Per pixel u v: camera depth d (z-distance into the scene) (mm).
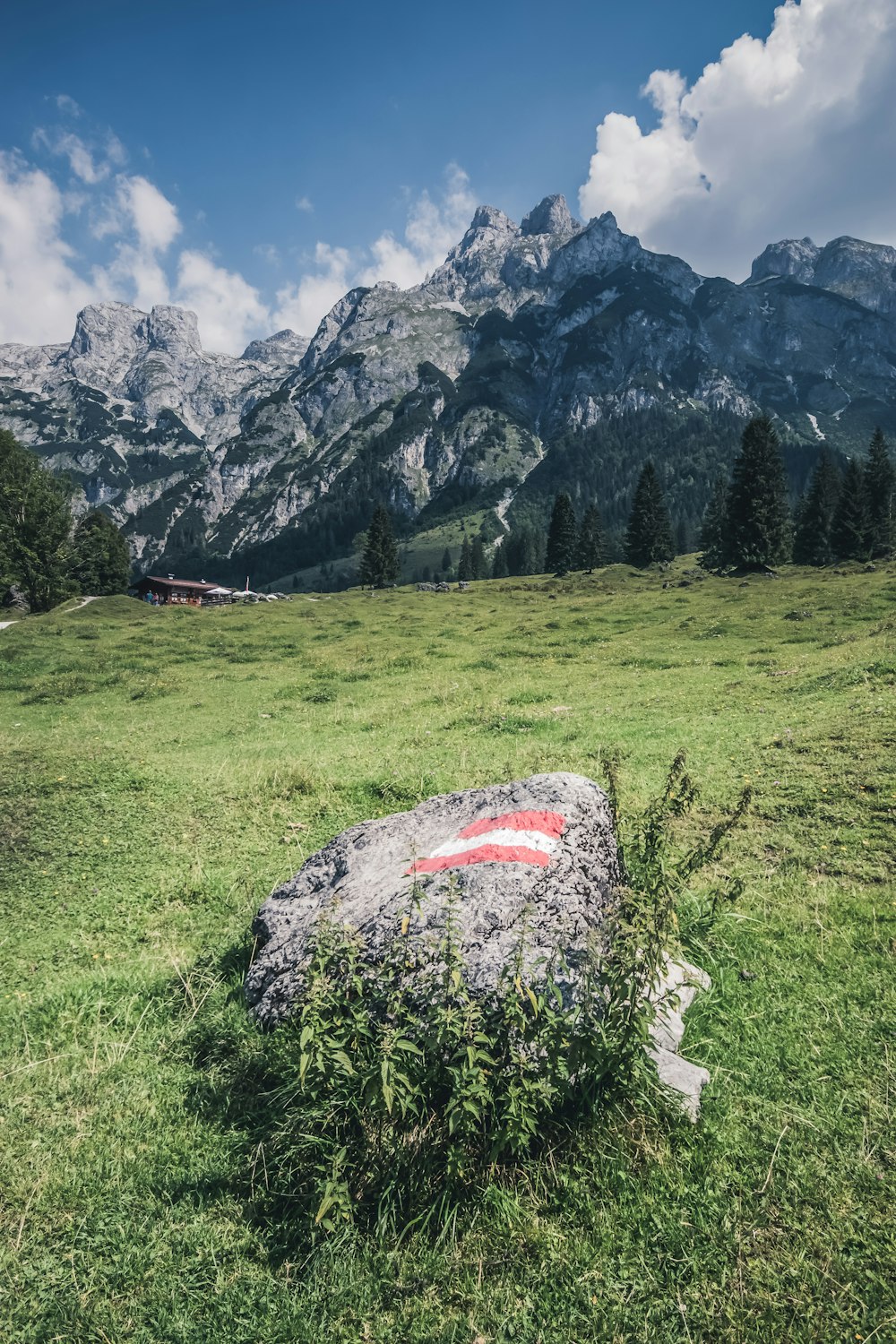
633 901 5430
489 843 6160
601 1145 4484
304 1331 3629
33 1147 4895
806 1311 3527
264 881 9766
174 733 19828
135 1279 3967
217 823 11992
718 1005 6051
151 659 36000
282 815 12312
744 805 6730
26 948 8336
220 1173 4605
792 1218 4027
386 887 6207
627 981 4805
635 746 14359
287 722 20781
